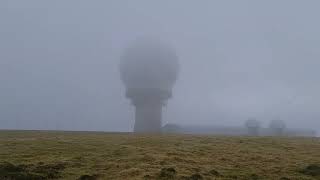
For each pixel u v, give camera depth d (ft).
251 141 263.08
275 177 121.19
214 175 120.26
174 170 120.06
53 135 343.67
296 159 166.81
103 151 175.52
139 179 107.76
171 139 269.85
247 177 119.65
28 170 119.34
